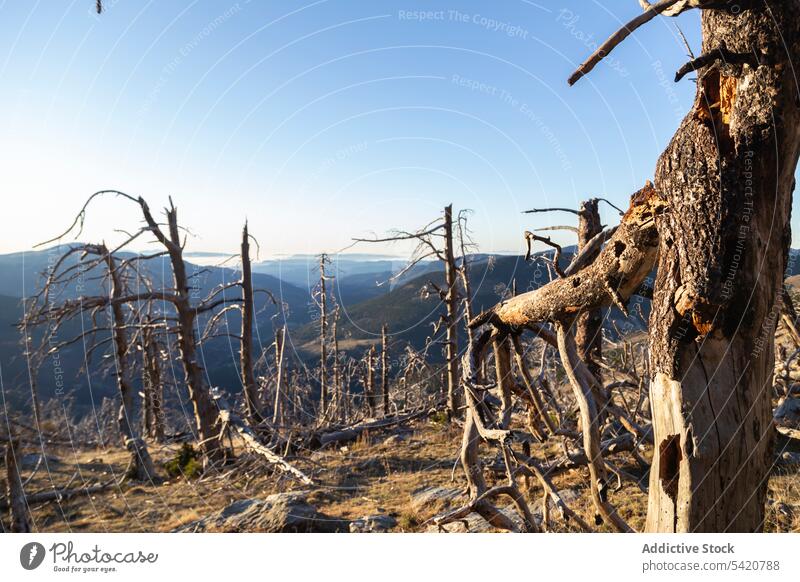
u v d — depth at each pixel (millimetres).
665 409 2621
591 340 8328
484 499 4422
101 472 15688
